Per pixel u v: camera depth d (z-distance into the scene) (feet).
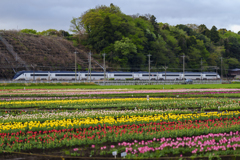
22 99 163.32
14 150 66.44
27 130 82.28
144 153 61.77
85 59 602.03
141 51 640.99
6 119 96.07
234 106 125.80
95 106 131.75
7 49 522.47
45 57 545.44
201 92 214.28
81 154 63.21
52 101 151.23
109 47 606.55
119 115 102.73
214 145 66.59
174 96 189.78
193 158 59.93
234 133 77.25
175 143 67.46
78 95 192.24
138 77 531.91
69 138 72.74
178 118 92.38
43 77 444.55
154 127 81.20
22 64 492.54
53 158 61.11
